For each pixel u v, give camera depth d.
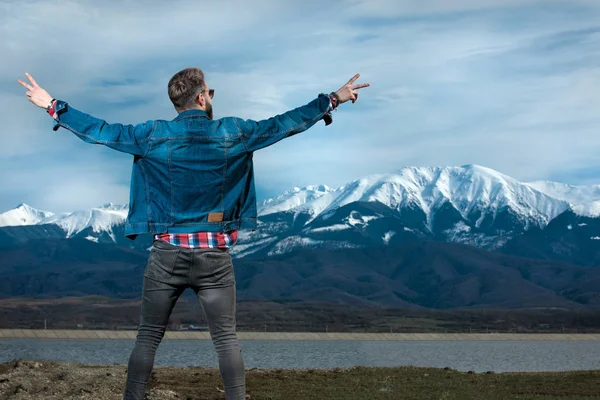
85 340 169.38
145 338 7.40
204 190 7.24
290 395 18.02
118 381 17.58
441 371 25.95
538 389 20.89
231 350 7.34
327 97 7.57
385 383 21.20
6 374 17.59
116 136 7.25
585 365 96.19
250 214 7.54
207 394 17.58
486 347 179.00
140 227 7.26
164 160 7.20
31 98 7.40
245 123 7.39
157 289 7.29
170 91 7.56
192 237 7.23
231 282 7.44
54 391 16.22
